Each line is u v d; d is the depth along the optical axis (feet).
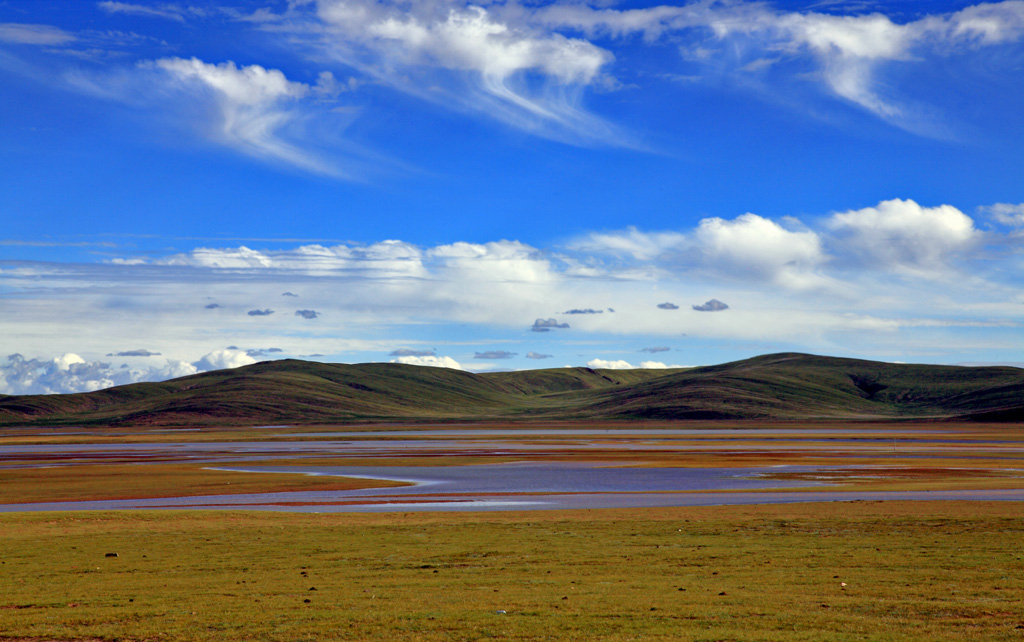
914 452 417.69
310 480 271.08
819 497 206.69
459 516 168.45
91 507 202.59
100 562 111.04
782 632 67.77
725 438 599.16
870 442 528.63
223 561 111.34
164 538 135.03
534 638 66.95
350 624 72.28
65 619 75.20
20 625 73.10
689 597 83.41
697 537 133.28
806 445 491.31
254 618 74.84
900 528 140.36
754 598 82.58
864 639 65.26
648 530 142.00
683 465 332.80
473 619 73.56
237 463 352.90
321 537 135.54
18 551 121.49
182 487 250.16
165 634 69.51
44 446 532.73
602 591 87.45
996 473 284.82
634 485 249.55
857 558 108.99
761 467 321.32
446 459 372.58
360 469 318.04
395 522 157.79
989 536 128.77
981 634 66.49
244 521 160.56
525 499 210.38
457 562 109.81
